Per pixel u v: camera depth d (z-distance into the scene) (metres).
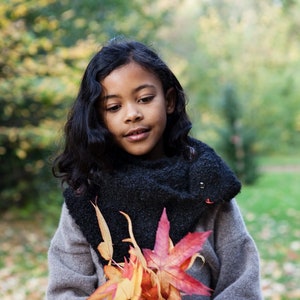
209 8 10.14
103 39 5.96
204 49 16.38
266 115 18.16
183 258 1.02
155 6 7.81
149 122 1.25
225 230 1.29
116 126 1.25
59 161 1.36
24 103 5.52
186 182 1.25
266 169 14.47
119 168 1.29
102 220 1.13
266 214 6.87
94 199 1.28
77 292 1.28
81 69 4.71
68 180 1.33
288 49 16.05
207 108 16.11
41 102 5.33
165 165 1.29
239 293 1.22
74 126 1.30
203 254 1.25
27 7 4.73
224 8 10.10
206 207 1.24
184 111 1.38
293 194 8.80
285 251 4.70
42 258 4.71
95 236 1.26
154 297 1.03
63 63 4.84
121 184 1.23
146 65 1.26
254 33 15.44
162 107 1.27
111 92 1.25
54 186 6.43
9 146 6.04
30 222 6.27
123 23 6.77
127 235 1.23
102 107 1.27
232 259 1.27
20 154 5.35
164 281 1.02
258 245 4.99
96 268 1.29
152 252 1.04
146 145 1.26
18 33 4.59
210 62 16.69
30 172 6.51
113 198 1.25
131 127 1.24
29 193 6.66
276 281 3.70
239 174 10.38
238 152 10.51
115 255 1.23
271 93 17.78
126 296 1.02
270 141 18.36
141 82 1.24
